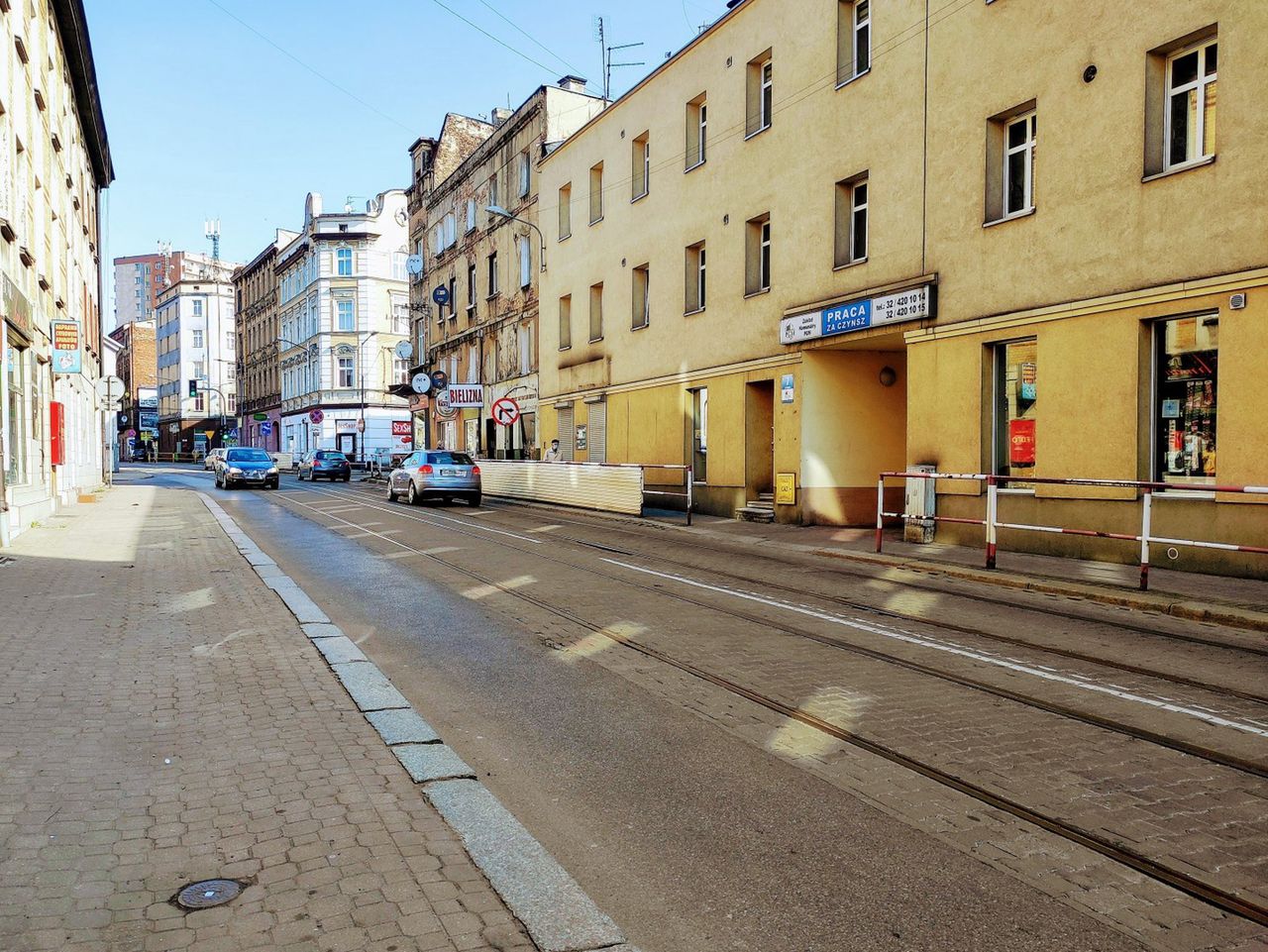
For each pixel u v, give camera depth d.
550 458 28.05
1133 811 4.27
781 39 18.61
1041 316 12.90
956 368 14.37
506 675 6.73
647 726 5.54
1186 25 11.07
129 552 13.69
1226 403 10.60
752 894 3.51
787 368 18.56
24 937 3.12
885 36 15.83
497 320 35.59
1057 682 6.47
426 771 4.70
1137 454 11.70
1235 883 3.59
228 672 6.65
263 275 79.00
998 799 4.39
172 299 101.94
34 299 18.27
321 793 4.41
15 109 16.50
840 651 7.41
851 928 3.25
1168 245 11.26
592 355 27.30
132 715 5.61
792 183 18.28
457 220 40.44
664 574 11.70
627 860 3.79
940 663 7.01
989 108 13.79
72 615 8.64
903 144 15.44
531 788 4.58
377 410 62.31
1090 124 12.24
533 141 31.88
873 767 4.85
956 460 14.37
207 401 98.00
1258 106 10.30
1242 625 8.31
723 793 4.51
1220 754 5.00
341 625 8.52
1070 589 9.99
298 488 36.56
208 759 4.87
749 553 14.20
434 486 24.94
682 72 22.34
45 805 4.24
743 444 20.09
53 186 22.17
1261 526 10.28
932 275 14.78
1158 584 10.02
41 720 5.48
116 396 31.19
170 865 3.67
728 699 6.07
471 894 3.45
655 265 23.67
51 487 20.80
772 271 18.97
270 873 3.60
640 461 24.50
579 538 16.23
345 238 62.09
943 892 3.52
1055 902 3.44
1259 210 10.29
